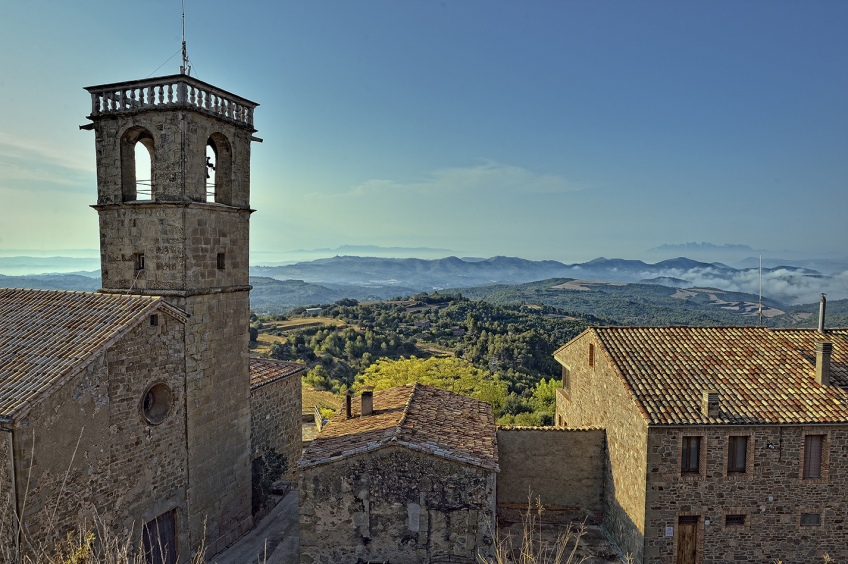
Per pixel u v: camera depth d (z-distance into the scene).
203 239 19.97
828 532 19.48
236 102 21.72
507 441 23.67
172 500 18.52
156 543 18.06
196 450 19.64
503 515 23.67
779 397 20.14
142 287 19.77
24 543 13.36
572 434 23.58
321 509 17.34
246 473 22.55
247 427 22.58
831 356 22.80
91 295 18.44
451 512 16.98
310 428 38.31
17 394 13.72
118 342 16.27
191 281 19.42
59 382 14.20
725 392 20.41
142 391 17.19
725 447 19.23
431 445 17.28
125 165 20.38
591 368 25.73
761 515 19.42
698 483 19.23
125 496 16.62
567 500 23.73
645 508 19.20
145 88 19.50
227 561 20.22
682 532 19.52
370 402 22.11
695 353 22.95
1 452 13.40
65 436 14.55
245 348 22.34
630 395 20.14
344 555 17.28
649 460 19.14
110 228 20.20
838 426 19.23
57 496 14.33
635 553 19.94
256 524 23.38
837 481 19.44
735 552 19.52
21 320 17.36
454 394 26.11
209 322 20.25
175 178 19.23
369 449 16.98
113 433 16.14
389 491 17.11
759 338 24.22
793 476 19.38
